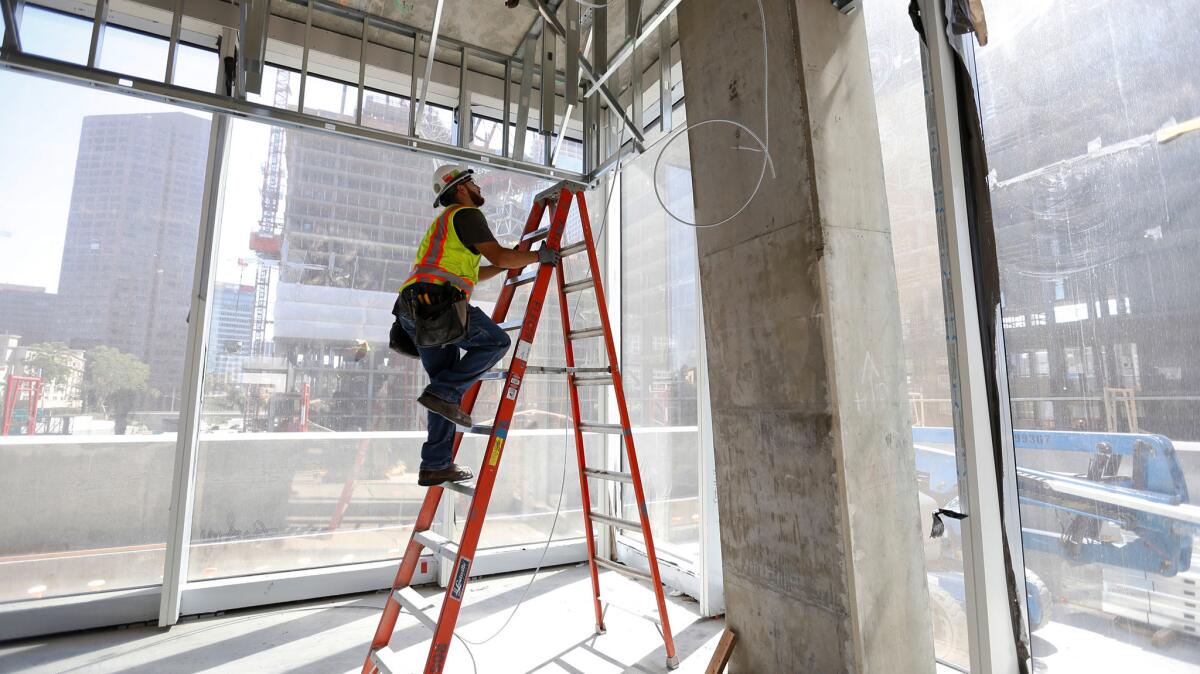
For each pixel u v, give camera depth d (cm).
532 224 260
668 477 333
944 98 163
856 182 189
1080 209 148
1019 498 161
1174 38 131
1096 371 144
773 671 200
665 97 277
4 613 244
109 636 254
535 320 221
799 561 188
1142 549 135
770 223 196
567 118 257
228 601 281
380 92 336
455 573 188
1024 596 157
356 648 247
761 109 198
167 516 275
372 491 316
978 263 163
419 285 195
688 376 318
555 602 302
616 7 296
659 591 231
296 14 299
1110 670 140
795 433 189
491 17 297
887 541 179
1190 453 127
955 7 167
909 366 206
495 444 203
